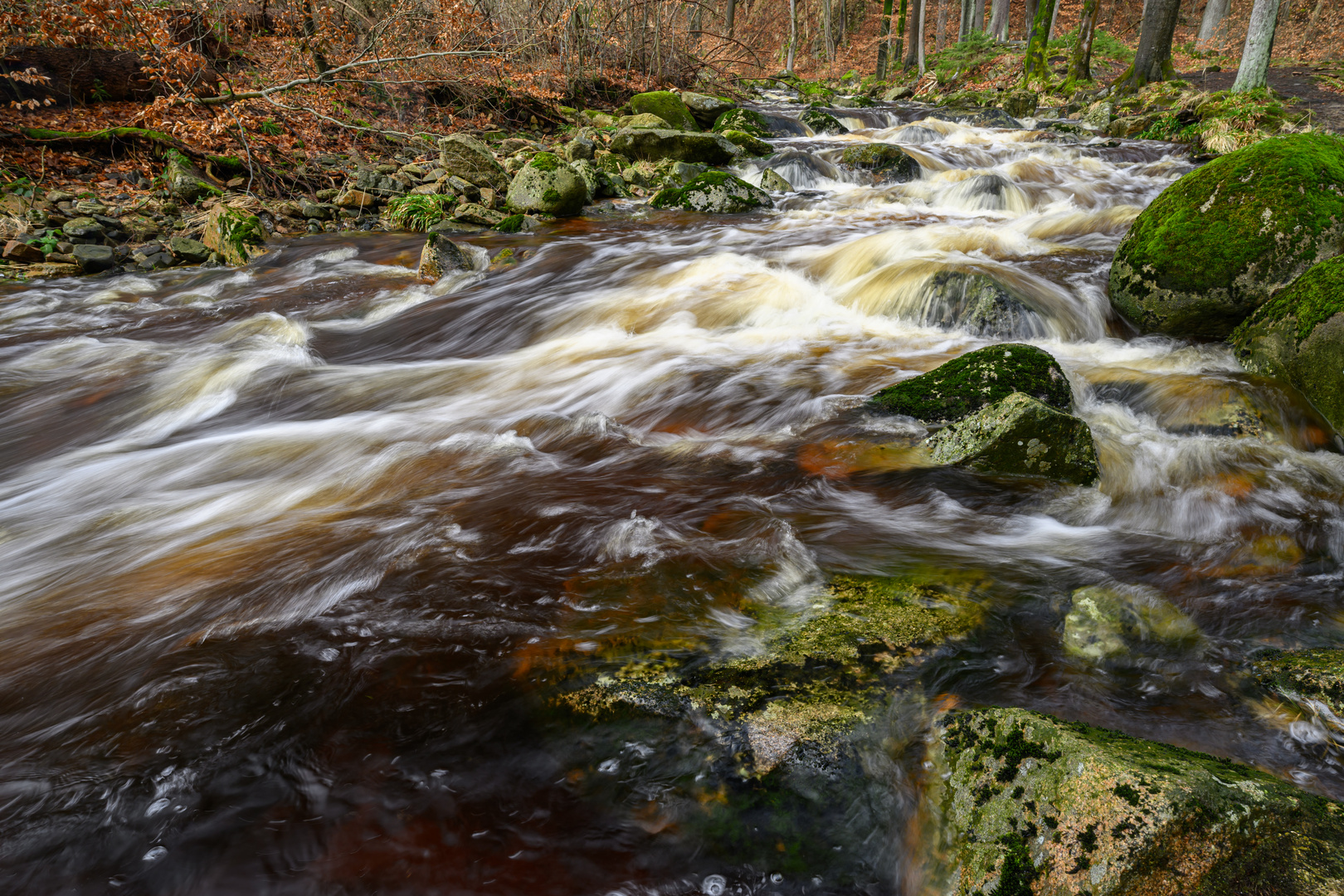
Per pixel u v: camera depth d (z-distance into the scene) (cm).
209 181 1037
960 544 319
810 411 462
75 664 245
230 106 1048
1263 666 236
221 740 212
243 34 1420
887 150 1381
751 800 192
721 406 482
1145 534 333
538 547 312
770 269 781
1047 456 372
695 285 736
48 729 217
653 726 211
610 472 393
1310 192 496
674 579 284
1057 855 163
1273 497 361
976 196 1134
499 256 870
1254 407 427
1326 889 151
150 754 208
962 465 383
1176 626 255
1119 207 998
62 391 540
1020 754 185
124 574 302
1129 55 2666
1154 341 559
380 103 1402
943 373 451
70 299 744
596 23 1898
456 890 173
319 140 1203
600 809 193
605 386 527
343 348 646
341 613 268
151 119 958
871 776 196
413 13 1355
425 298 762
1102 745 181
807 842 184
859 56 4391
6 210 849
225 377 558
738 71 3409
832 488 371
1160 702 226
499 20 1585
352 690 230
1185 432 430
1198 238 523
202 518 355
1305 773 198
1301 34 2823
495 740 212
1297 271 495
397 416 488
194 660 244
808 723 206
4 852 181
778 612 264
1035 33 2352
